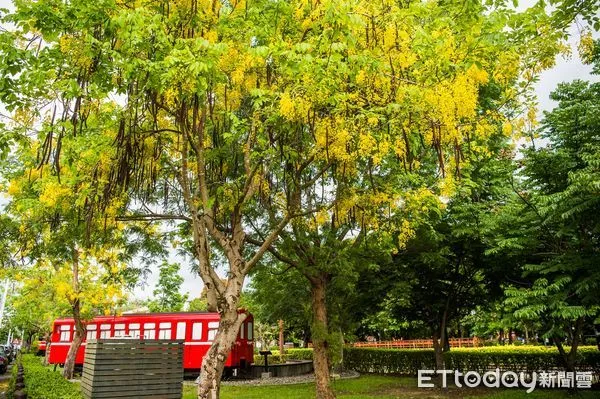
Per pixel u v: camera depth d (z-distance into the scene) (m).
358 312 15.77
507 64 6.02
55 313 20.03
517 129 6.64
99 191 6.67
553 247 9.86
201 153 6.80
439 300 14.77
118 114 6.35
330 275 12.03
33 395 6.77
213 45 5.15
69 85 5.19
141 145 7.00
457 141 5.84
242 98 7.08
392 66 5.52
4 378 18.34
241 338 18.00
